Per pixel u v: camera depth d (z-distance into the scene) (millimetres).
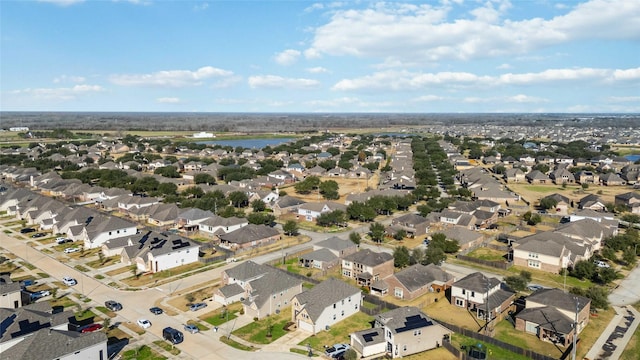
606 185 182625
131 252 90000
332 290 66438
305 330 62031
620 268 89688
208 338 59094
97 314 66125
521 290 75938
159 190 152875
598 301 67000
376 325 61156
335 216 118250
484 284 70250
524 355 55344
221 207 130000
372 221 126062
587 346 58031
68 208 121438
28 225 119688
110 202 139000
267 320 64938
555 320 60281
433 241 97062
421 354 56688
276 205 135750
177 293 74438
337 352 54719
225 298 69938
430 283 78125
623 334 61500
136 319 64562
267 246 102062
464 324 64938
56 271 84750
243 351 55844
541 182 190500
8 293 65938
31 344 47781
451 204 133250
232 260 92062
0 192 150500
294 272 85562
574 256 89125
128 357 53938
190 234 111750
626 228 116000
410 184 173625
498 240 108188
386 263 83812
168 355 54625
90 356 50781
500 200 152125
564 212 135875
